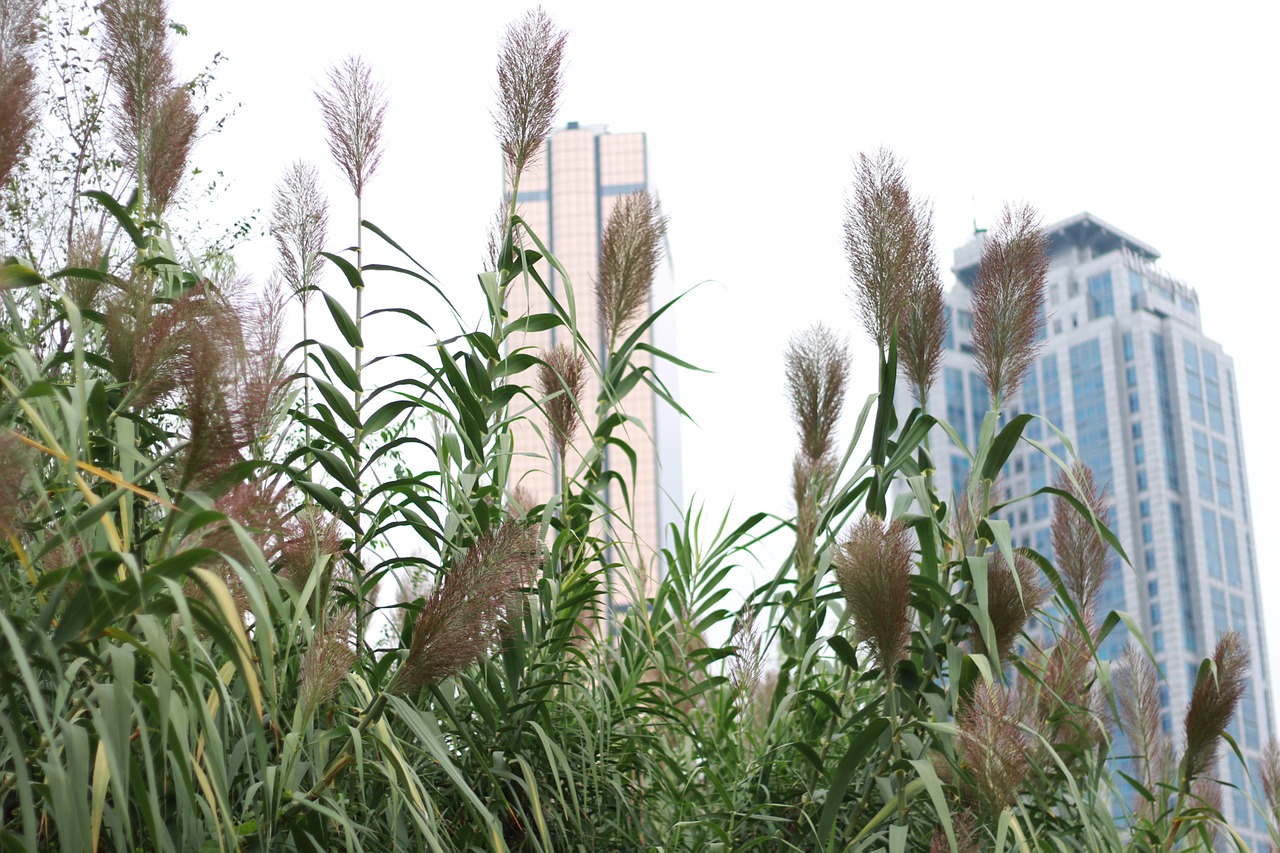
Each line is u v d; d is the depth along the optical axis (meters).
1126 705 4.81
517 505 3.84
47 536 2.75
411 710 2.80
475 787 3.63
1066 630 4.39
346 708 3.10
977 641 3.77
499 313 4.12
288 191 4.00
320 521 3.08
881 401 4.03
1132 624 3.86
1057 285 119.25
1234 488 115.31
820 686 4.55
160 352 2.49
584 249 93.38
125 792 1.97
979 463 3.96
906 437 4.02
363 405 3.67
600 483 4.40
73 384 2.99
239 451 2.34
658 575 5.05
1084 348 115.12
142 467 2.98
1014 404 115.31
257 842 2.67
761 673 4.41
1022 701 4.08
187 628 2.01
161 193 3.73
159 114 3.70
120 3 3.76
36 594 2.65
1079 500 4.30
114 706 2.02
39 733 2.51
